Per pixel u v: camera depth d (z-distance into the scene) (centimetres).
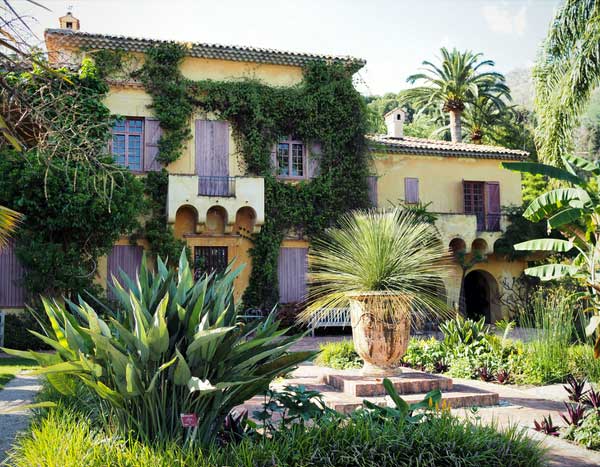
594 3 1301
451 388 786
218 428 442
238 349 432
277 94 1972
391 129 2472
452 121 3288
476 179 2347
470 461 414
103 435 423
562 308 1030
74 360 424
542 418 679
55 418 467
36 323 1475
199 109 1920
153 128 1856
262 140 1955
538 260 2302
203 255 1867
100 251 1577
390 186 2245
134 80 1848
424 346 1136
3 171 1431
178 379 402
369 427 434
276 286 1909
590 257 985
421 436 428
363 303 796
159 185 1823
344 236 816
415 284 788
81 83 1587
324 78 2030
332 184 2006
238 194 1845
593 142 3353
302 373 1020
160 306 399
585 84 1331
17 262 1591
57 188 1447
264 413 455
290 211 1950
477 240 2267
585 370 943
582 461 511
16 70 504
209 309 457
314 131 1994
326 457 390
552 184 1391
